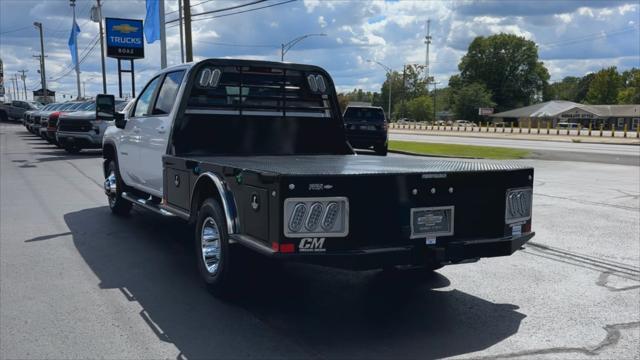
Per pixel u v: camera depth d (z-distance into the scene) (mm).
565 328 4828
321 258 4332
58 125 20766
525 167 5160
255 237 4625
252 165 5223
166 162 6609
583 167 18359
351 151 7637
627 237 8242
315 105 7566
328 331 4691
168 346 4352
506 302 5496
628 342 4539
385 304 5395
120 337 4520
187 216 5910
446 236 4805
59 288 5730
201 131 6879
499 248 4957
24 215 9633
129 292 5621
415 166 5309
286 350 4297
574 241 8008
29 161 18719
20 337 4512
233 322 4852
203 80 6707
